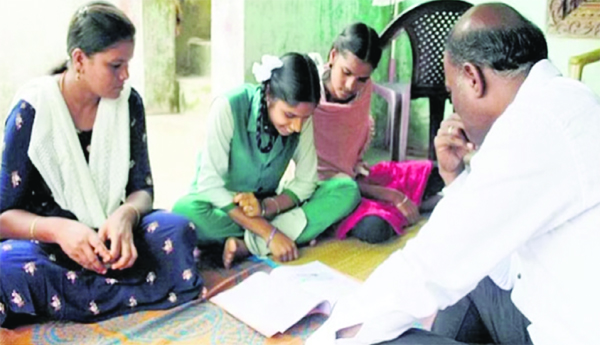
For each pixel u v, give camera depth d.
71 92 1.76
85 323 1.80
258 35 3.23
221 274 2.14
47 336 1.73
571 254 0.97
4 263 1.70
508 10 1.06
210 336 1.76
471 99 1.08
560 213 0.96
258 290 1.95
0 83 3.95
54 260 1.78
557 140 0.95
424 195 2.86
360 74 2.53
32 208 1.84
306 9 3.41
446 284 1.00
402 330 1.07
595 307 0.96
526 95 1.01
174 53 4.75
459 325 1.38
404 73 3.99
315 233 2.40
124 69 1.75
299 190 2.40
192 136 4.04
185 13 5.07
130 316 1.85
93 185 1.85
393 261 1.04
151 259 1.88
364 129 2.78
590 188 0.94
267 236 2.25
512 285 1.28
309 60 2.12
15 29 3.92
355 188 2.47
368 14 3.80
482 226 0.97
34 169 1.78
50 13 4.00
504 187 0.95
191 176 3.17
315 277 2.03
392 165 2.88
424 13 3.13
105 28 1.67
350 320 1.06
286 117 2.11
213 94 3.46
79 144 1.81
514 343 1.32
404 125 3.24
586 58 2.88
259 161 2.27
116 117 1.85
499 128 1.00
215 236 2.25
